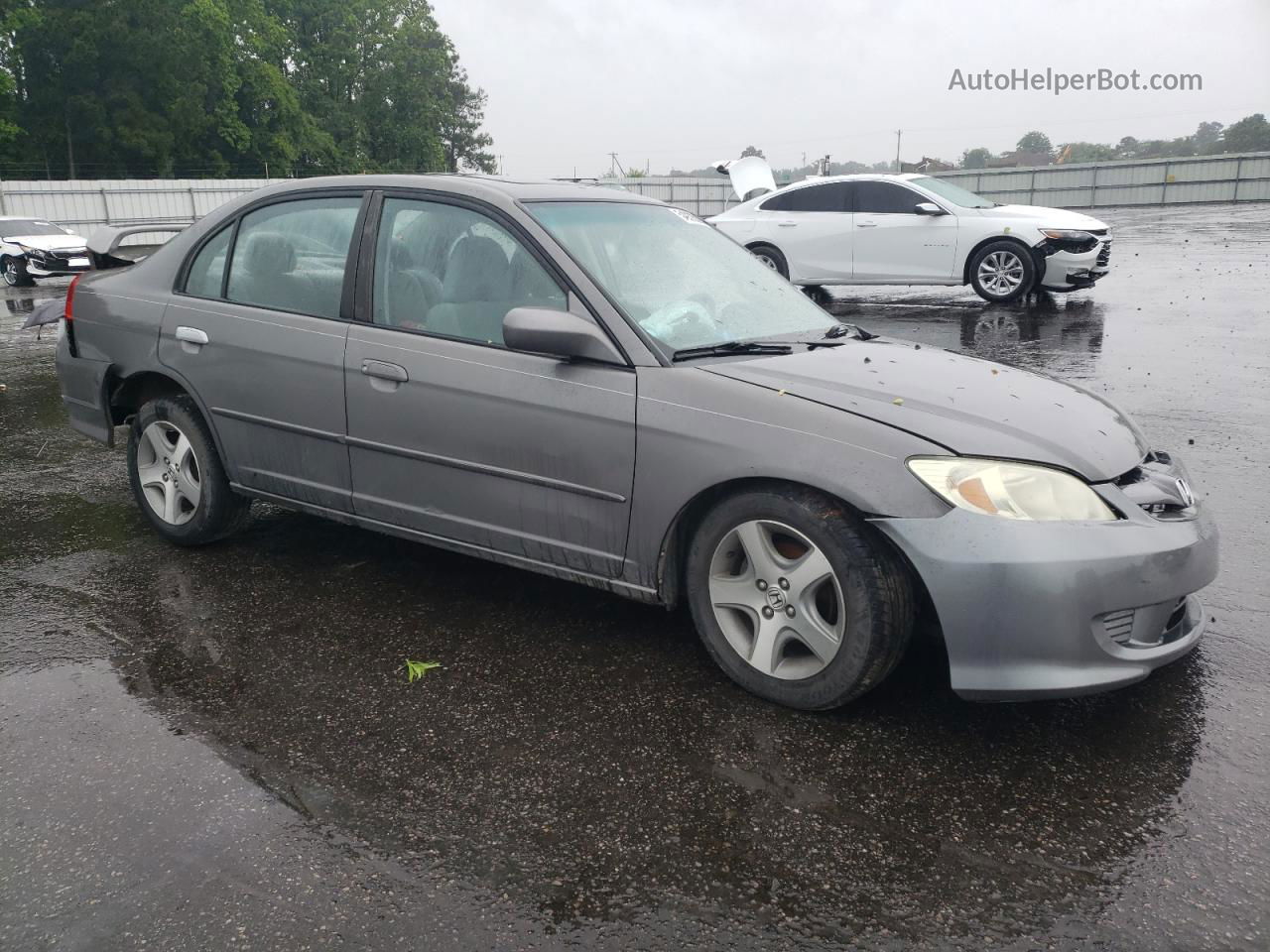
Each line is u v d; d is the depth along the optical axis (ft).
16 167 174.29
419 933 6.87
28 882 7.40
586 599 12.68
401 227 12.16
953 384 10.39
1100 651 8.81
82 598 12.76
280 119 207.62
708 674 10.65
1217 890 7.25
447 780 8.71
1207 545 9.39
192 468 14.34
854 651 9.29
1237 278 47.57
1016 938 6.79
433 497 11.77
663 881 7.39
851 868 7.53
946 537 8.73
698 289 11.88
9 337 38.52
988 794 8.46
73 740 9.38
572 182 13.30
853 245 41.65
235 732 9.53
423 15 261.44
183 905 7.15
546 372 10.69
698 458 9.77
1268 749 9.13
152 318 14.07
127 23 176.14
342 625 11.94
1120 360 27.73
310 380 12.44
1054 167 136.46
